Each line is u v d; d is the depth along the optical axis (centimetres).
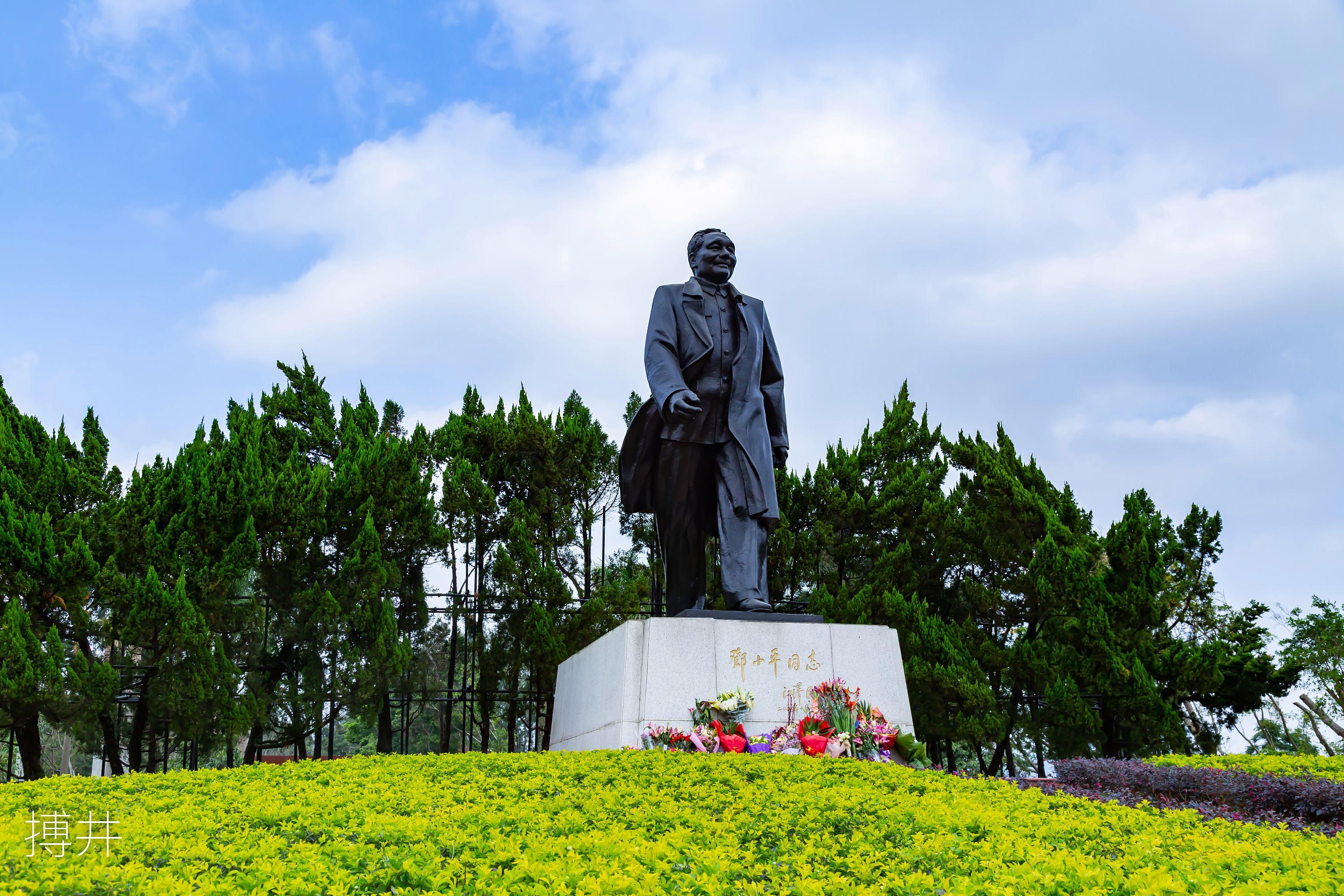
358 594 1697
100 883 443
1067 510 2073
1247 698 1795
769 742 985
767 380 1266
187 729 1530
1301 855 516
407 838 548
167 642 1519
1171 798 997
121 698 1589
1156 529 1812
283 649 1719
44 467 1638
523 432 1973
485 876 449
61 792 784
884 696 1045
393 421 2191
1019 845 532
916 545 2033
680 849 518
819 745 966
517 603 1875
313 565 1736
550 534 1969
